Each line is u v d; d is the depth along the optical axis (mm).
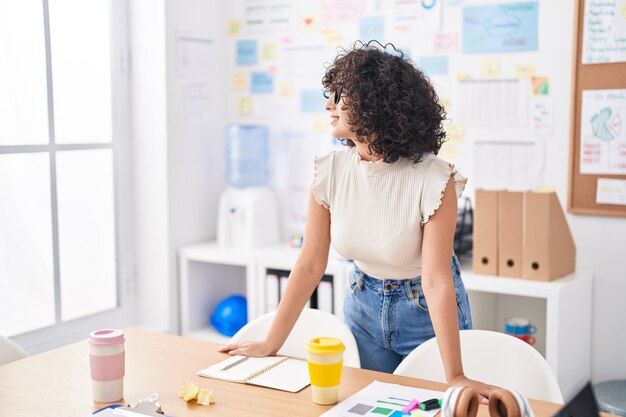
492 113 3074
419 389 1616
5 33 2857
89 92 3211
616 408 2545
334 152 1932
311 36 3436
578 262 2980
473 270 2811
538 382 1812
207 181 3594
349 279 2111
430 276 1747
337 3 3355
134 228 3461
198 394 1570
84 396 1615
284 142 3561
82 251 3236
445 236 1767
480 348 1905
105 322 3350
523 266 2707
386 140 1779
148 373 1743
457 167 3162
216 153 3639
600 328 2959
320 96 3447
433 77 3172
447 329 1686
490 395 1401
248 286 3305
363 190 1859
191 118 3467
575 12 2848
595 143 2875
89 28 3186
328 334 2080
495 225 2738
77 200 3195
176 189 3410
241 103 3643
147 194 3410
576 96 2889
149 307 3479
